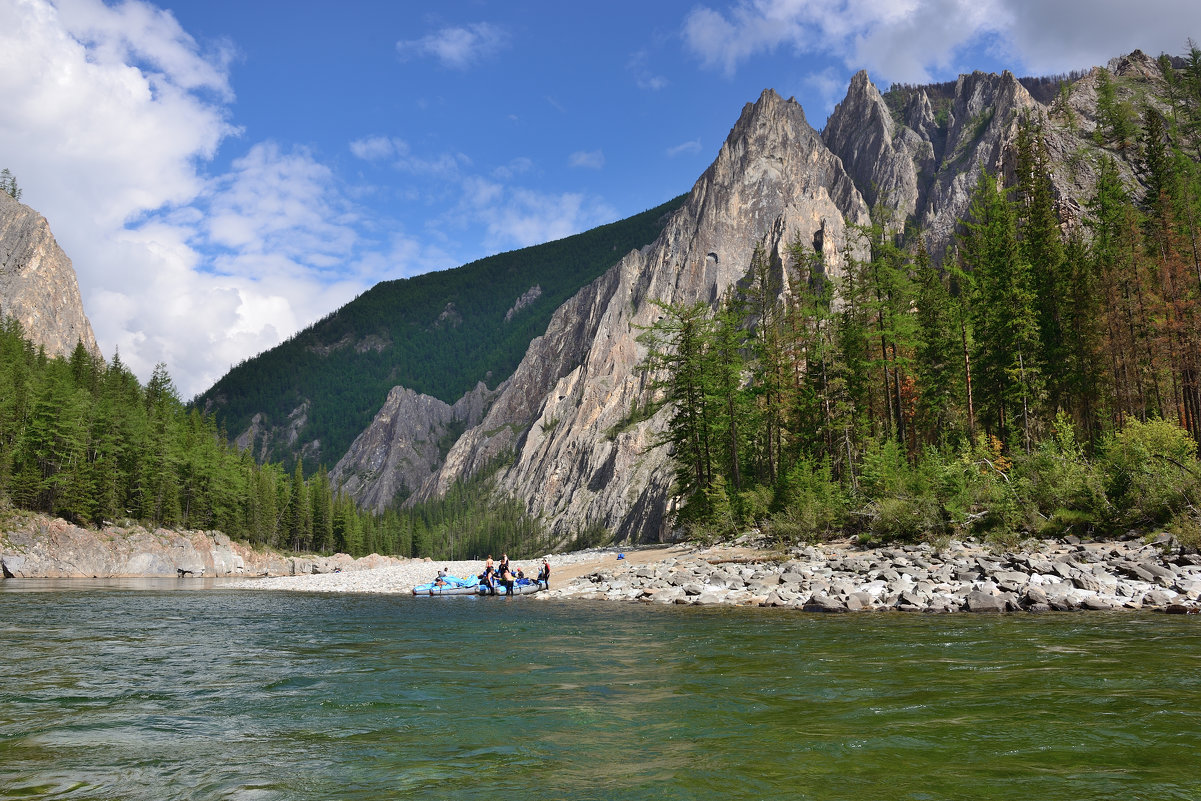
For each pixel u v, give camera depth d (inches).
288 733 348.8
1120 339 2038.6
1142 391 2042.3
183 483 4266.7
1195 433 1958.7
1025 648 539.5
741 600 1010.7
